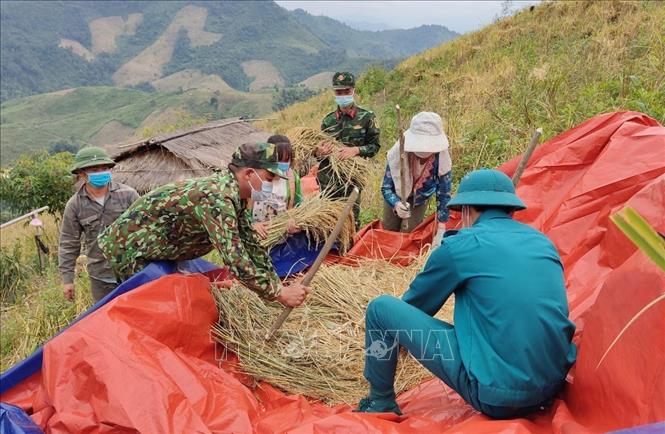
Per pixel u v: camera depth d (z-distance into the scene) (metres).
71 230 4.75
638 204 3.06
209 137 11.83
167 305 3.34
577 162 4.36
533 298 2.54
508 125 7.33
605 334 2.50
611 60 8.28
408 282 4.46
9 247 11.77
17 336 6.57
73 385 2.82
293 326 3.85
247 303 3.90
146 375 2.83
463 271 2.69
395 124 9.72
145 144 11.29
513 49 12.88
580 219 3.95
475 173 2.93
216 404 3.03
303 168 5.60
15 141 181.12
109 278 4.85
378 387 3.09
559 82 7.71
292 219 4.72
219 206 3.30
